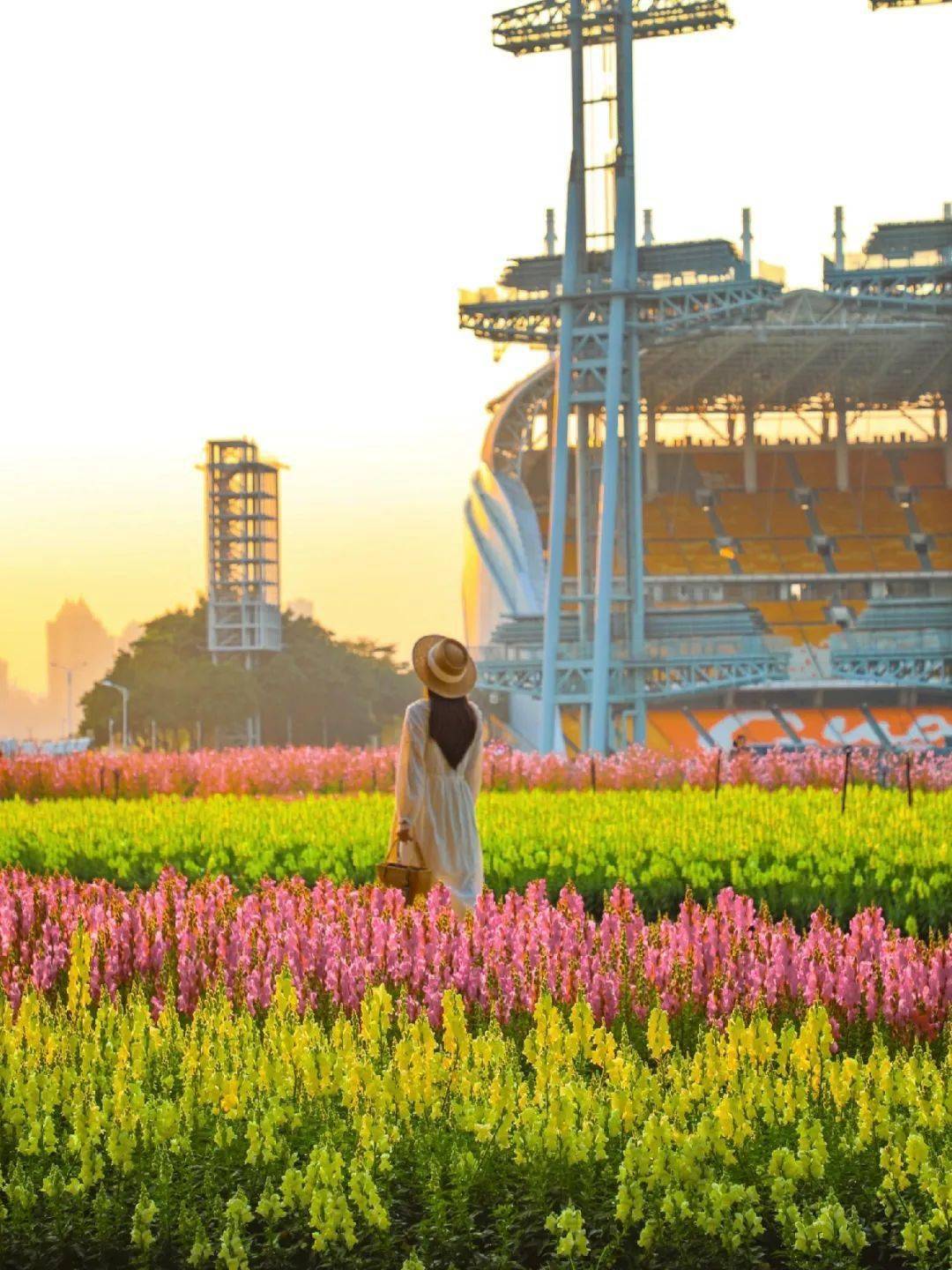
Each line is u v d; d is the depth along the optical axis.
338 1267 10.47
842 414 190.25
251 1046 13.14
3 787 57.94
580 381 119.50
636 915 19.66
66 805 42.19
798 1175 10.89
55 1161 11.58
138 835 32.41
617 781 58.91
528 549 178.12
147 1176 11.23
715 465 194.25
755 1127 11.73
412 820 21.52
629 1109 11.79
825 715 162.00
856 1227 10.20
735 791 47.25
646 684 123.19
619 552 126.38
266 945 18.92
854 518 187.62
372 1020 14.09
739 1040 13.03
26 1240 10.77
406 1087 12.44
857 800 42.09
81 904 21.39
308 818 34.09
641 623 122.12
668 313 116.94
